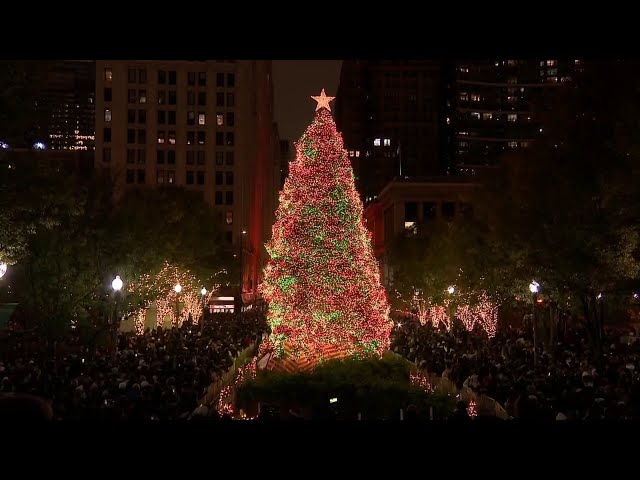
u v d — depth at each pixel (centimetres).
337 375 1984
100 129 11544
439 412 1736
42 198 1922
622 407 1330
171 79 11750
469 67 17550
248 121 13238
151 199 4525
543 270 2742
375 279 3216
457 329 5228
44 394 1745
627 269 2238
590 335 2686
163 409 1477
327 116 3147
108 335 3566
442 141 19125
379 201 12925
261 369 2608
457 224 4822
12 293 3244
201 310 6041
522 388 1747
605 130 2475
